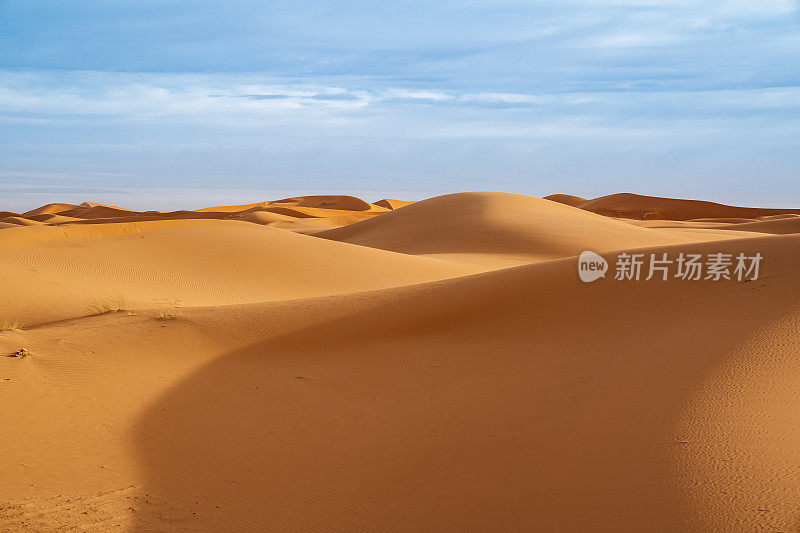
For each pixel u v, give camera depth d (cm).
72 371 1134
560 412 827
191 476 742
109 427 895
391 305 1616
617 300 1409
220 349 1352
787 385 772
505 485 630
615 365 1008
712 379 820
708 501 507
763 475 534
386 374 1153
